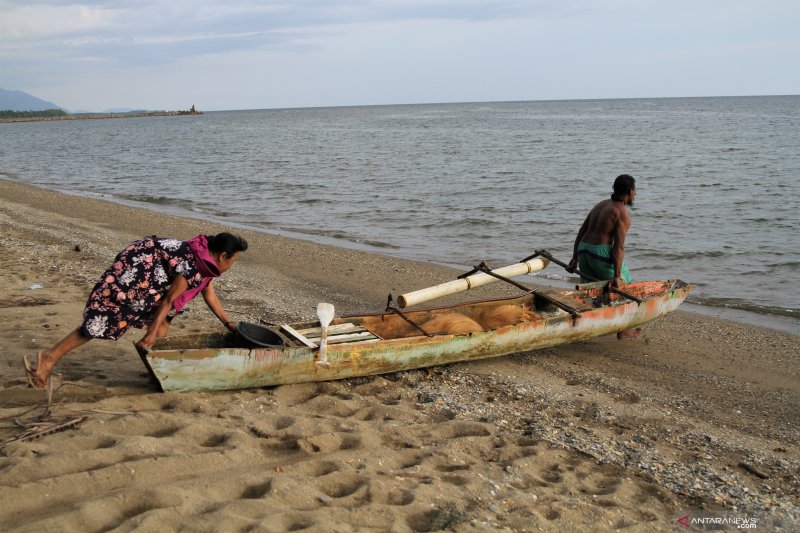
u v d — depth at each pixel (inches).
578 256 331.3
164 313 207.0
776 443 223.8
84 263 440.8
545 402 247.3
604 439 215.8
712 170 1135.0
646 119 3427.7
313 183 1071.6
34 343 264.1
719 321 373.4
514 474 181.2
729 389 273.6
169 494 145.1
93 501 140.1
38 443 171.0
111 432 183.2
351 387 248.4
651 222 689.0
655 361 304.5
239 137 2652.6
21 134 3550.7
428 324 285.3
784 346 331.3
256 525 135.1
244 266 498.3
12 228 594.9
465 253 572.4
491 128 2839.6
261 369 228.2
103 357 257.1
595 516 159.9
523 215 748.6
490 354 277.4
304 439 186.2
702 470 197.6
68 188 1078.4
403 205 836.0
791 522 168.4
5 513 137.3
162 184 1121.4
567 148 1686.8
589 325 299.0
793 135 1998.0
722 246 576.4
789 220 685.3
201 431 184.9
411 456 185.3
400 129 2982.3
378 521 145.2
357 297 413.1
